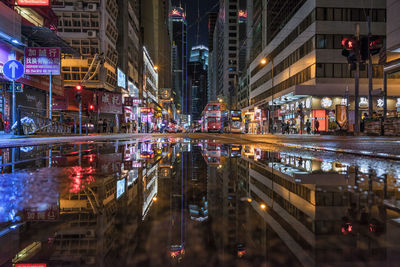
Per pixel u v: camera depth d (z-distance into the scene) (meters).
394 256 0.85
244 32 85.62
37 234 1.09
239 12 91.38
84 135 22.36
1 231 1.14
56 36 20.28
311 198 1.83
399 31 20.33
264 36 52.47
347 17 31.14
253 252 0.91
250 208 1.60
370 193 1.97
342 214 1.42
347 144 9.02
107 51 37.94
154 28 89.94
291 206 1.62
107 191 2.07
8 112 18.25
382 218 1.33
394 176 2.80
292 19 38.09
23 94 19.78
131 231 1.16
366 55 14.87
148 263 0.81
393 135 18.36
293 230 1.15
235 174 3.12
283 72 41.94
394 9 20.89
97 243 1.00
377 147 7.28
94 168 3.54
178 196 1.96
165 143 10.55
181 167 3.74
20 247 0.95
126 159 4.75
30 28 18.84
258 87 57.22
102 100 35.34
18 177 2.75
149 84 75.25
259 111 50.62
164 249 0.94
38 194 1.92
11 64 15.14
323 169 3.40
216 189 2.25
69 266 0.78
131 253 0.90
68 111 31.31
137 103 46.97
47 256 0.86
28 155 5.46
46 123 18.70
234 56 102.44
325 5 30.97
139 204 1.69
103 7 36.00
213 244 0.98
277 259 0.83
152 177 2.90
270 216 1.41
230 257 0.86
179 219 1.36
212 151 6.61
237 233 1.13
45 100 23.05
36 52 18.77
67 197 1.85
